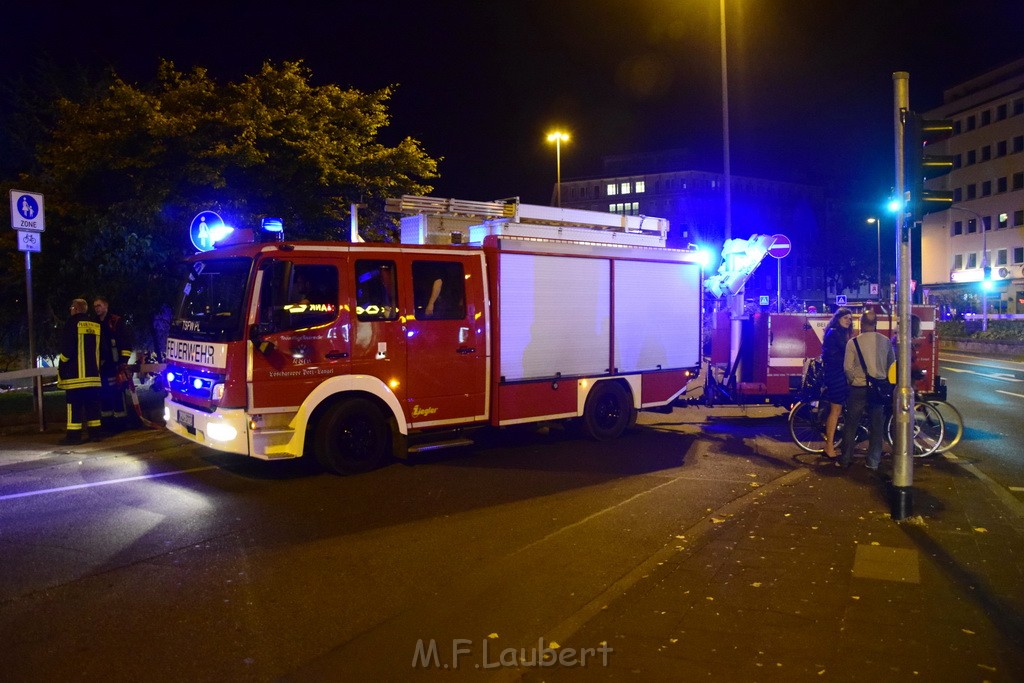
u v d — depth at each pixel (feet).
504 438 34.91
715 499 24.14
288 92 50.62
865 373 27.96
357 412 27.17
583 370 32.91
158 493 24.80
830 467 29.07
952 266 204.85
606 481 26.63
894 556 18.11
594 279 33.17
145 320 47.01
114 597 16.29
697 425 39.27
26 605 15.85
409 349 27.81
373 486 25.75
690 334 37.19
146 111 43.01
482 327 29.73
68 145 44.57
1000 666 12.64
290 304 25.46
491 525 21.40
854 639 13.66
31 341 36.29
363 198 55.01
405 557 18.78
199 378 25.98
